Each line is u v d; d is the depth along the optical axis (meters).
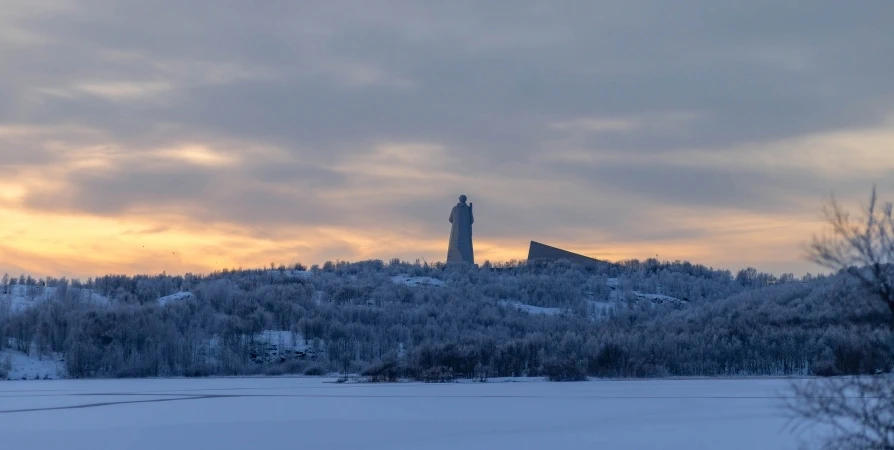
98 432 62.06
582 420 63.84
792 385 24.53
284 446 53.69
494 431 58.34
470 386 105.19
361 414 70.69
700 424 58.41
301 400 85.31
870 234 23.34
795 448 39.94
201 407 79.50
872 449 22.77
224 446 54.34
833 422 23.50
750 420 59.75
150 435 60.06
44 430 63.56
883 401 22.92
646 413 67.50
